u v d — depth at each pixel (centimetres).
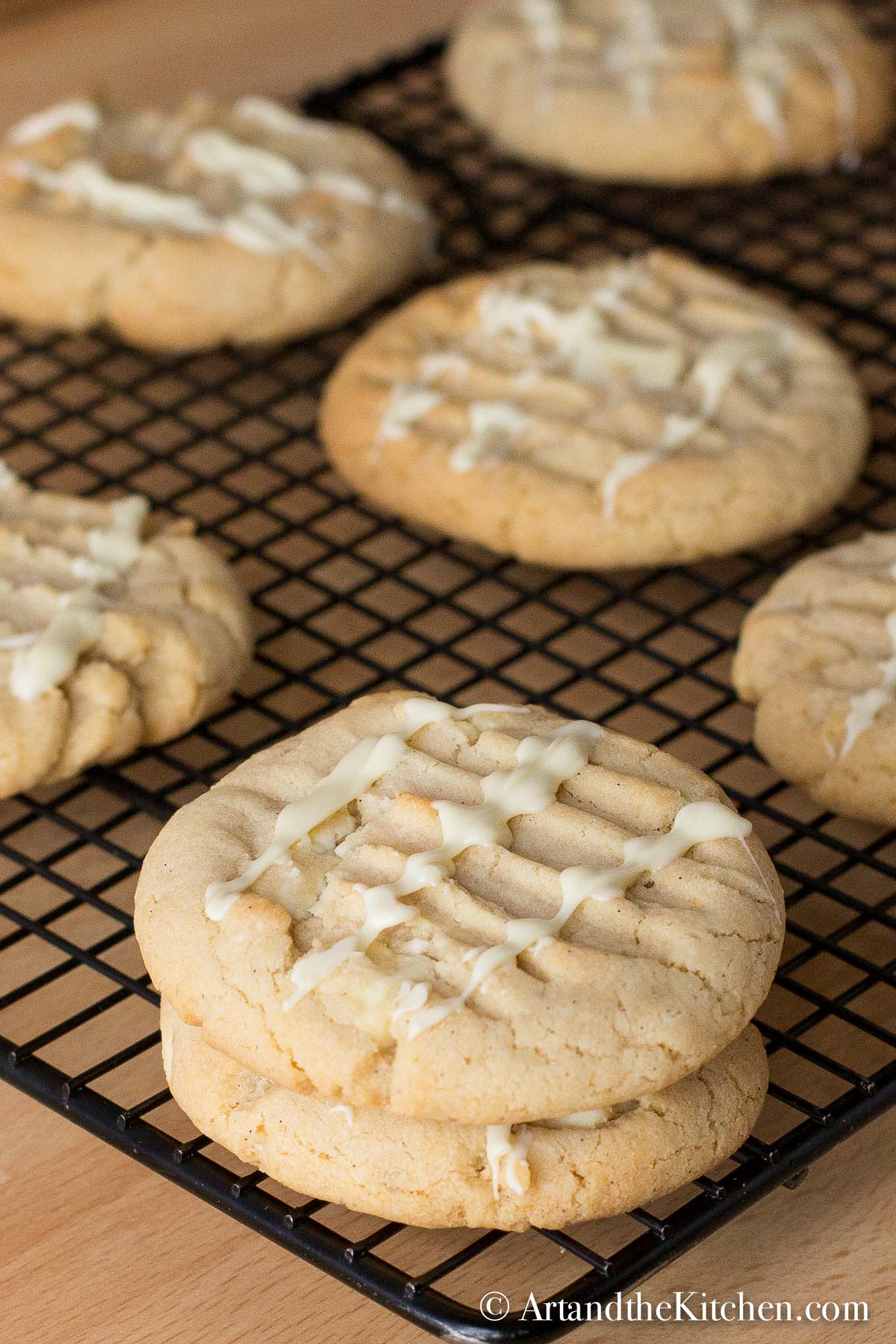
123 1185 43
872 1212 42
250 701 47
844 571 48
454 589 50
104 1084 43
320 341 55
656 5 59
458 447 50
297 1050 40
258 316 53
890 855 46
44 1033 43
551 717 44
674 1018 40
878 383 54
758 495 49
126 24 64
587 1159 41
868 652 46
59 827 47
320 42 63
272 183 55
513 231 58
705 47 57
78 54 63
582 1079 40
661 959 41
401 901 41
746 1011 41
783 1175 41
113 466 52
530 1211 40
